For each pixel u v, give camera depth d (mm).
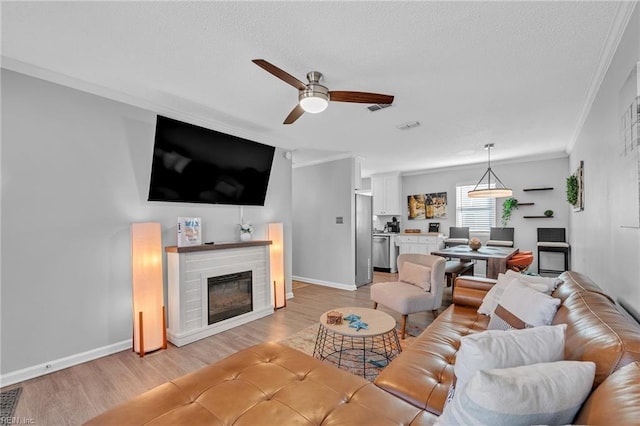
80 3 1597
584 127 3361
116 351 2736
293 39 1925
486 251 4480
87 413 1899
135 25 1792
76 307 2535
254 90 2691
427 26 1789
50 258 2412
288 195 4691
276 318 3715
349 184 5242
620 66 1881
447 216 6805
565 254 5051
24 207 2301
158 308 2848
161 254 2916
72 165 2537
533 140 4375
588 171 3156
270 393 1390
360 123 3588
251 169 3975
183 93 2758
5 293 2211
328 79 2449
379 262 7188
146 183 3012
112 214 2768
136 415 1213
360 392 1385
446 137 4203
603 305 1467
